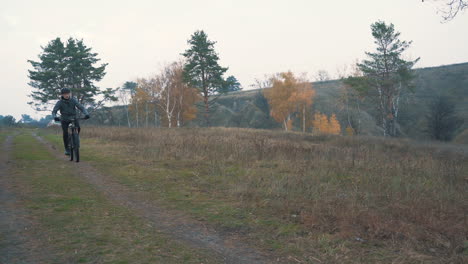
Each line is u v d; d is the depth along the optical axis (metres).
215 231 3.76
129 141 14.55
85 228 3.58
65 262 2.70
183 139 13.03
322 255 3.12
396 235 3.60
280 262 2.95
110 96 46.56
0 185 5.48
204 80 43.06
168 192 5.58
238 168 7.87
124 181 6.30
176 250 3.12
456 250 3.19
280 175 7.03
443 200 4.97
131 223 3.87
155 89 50.66
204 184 6.26
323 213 4.39
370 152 11.62
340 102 56.22
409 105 68.00
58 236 3.30
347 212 4.24
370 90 40.09
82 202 4.65
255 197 5.28
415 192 5.41
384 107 40.88
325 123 55.44
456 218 4.13
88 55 44.28
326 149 11.38
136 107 65.44
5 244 3.04
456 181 6.48
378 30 37.09
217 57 42.72
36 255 2.82
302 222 4.09
